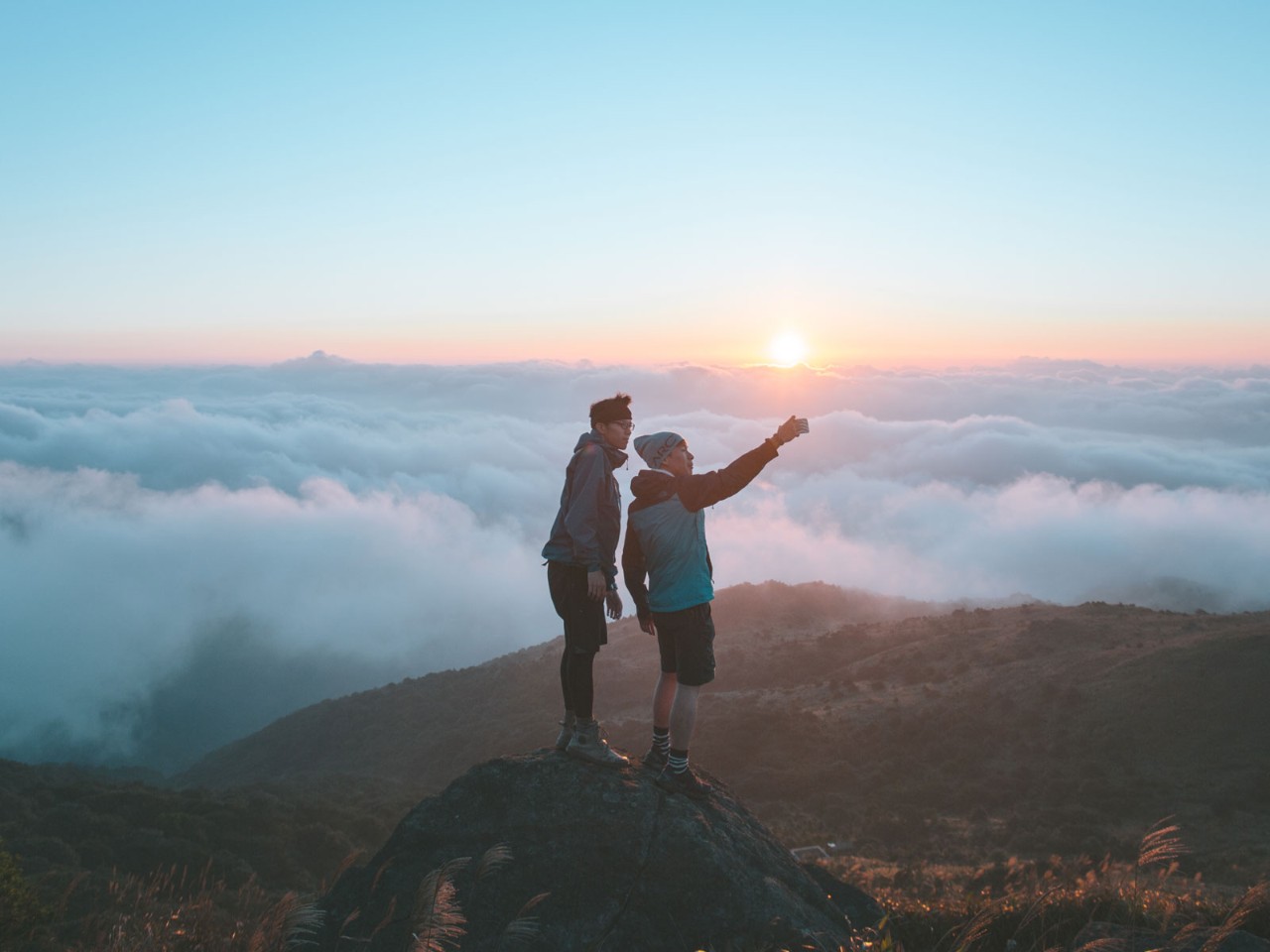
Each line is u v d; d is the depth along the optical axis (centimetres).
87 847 3005
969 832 5228
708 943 425
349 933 428
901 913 548
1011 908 529
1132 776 5953
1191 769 5859
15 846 2811
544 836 461
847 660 10662
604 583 479
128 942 406
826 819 5809
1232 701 6525
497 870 447
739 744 7494
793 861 520
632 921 432
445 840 465
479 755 9469
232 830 3644
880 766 6762
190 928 414
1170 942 400
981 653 9162
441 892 303
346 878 459
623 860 449
